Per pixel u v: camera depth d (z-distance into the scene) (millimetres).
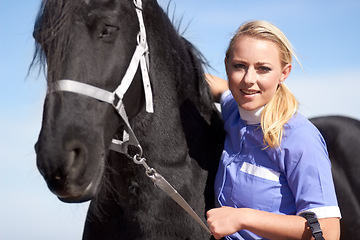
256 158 1945
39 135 1669
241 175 1955
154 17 2043
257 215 1807
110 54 1762
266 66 1913
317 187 1833
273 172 1913
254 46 1910
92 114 1710
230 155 2035
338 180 2213
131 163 1979
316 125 2346
